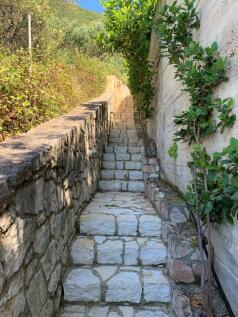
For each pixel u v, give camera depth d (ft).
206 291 6.08
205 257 6.77
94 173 12.87
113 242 8.47
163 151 13.03
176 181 10.26
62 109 15.07
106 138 18.56
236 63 5.00
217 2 5.92
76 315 6.66
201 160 5.70
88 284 7.13
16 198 4.27
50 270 6.14
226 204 5.14
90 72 29.14
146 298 7.13
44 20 24.08
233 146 4.53
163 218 8.95
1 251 3.75
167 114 11.95
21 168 4.34
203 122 6.27
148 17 16.38
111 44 17.62
